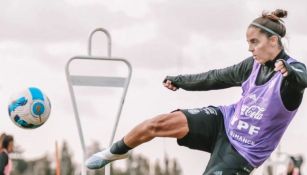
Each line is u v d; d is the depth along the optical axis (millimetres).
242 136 5930
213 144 6086
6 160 10828
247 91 5969
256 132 5875
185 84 6492
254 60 6074
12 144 10953
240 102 6004
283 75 5480
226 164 5914
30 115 8531
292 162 12234
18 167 47094
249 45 5883
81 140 8016
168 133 5926
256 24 5836
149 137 5945
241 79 6156
